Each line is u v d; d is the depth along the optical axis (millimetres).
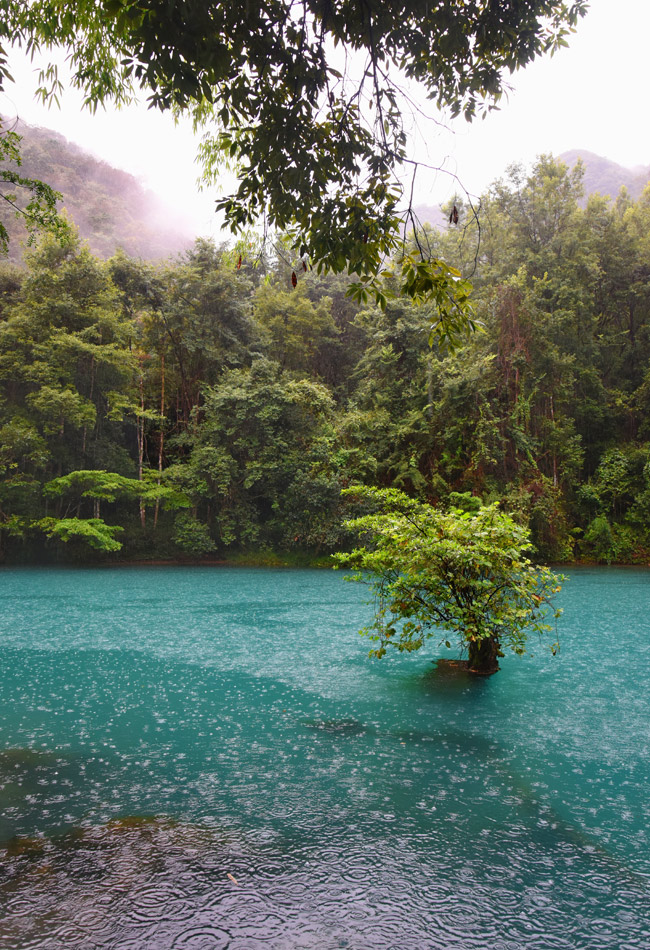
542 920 2600
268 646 9156
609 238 33969
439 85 3611
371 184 3445
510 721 5547
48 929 2471
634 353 34156
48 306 24703
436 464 26391
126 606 13758
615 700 6266
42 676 7277
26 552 26031
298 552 27656
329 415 28781
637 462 30328
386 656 8461
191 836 3336
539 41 3469
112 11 2547
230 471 26891
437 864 3062
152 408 29688
